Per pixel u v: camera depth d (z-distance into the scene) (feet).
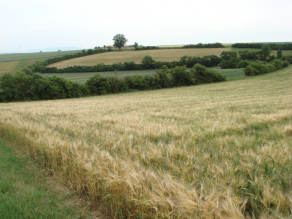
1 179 12.86
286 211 6.82
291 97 60.23
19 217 8.74
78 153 12.81
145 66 262.26
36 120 34.27
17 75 125.39
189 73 180.55
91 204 10.50
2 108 65.21
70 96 139.64
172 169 10.87
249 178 9.34
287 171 9.36
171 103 63.67
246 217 7.22
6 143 22.40
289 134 17.84
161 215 7.52
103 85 154.81
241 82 160.66
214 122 24.94
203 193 7.94
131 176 8.95
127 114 36.32
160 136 18.31
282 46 346.54
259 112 34.35
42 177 13.57
